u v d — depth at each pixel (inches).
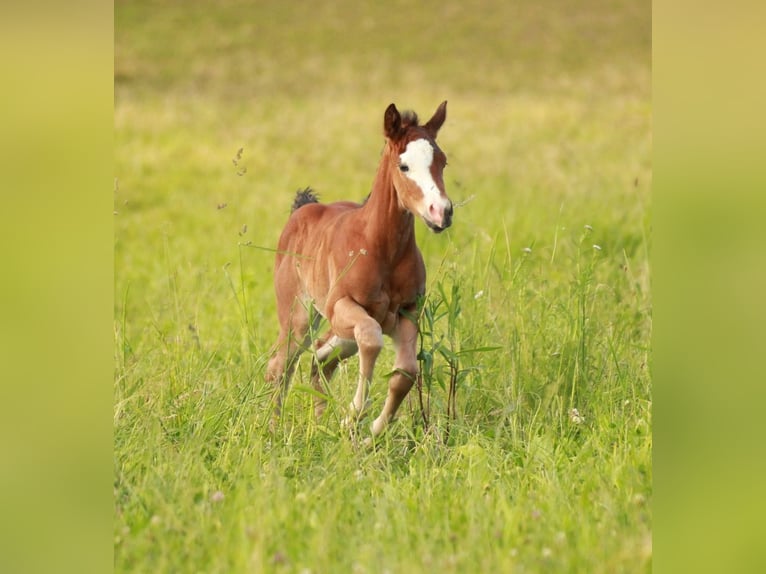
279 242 679.7
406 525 418.6
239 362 674.8
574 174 1430.9
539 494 459.2
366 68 2554.1
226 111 2016.5
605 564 380.5
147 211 1312.7
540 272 735.7
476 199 1192.2
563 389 603.5
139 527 428.8
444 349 558.3
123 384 591.5
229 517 435.2
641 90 2262.6
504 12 3157.0
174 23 2928.2
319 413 615.8
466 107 2020.2
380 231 565.0
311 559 394.3
